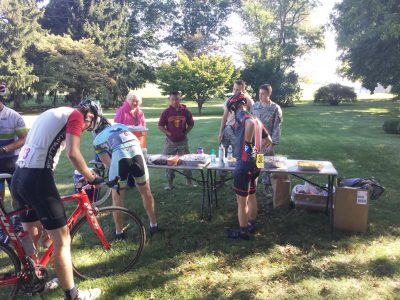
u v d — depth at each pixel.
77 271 3.38
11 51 26.59
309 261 3.66
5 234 3.15
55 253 2.74
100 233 3.44
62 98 37.88
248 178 4.03
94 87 30.83
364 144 10.41
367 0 19.00
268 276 3.40
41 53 29.41
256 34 39.53
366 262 3.61
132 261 3.59
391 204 5.26
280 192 5.03
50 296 3.08
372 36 20.88
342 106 30.97
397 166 7.68
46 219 2.68
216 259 3.74
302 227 4.47
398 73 23.86
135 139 4.09
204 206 5.24
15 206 3.16
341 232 4.32
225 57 26.73
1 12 26.27
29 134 2.73
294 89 32.66
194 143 10.68
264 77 29.97
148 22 44.78
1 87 3.84
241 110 4.05
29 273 2.89
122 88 34.81
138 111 5.92
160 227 4.49
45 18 32.88
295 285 3.23
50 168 2.69
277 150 9.45
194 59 25.77
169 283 3.30
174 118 5.89
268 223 4.60
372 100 37.56
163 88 26.12
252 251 3.90
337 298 3.02
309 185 5.13
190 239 4.19
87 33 32.56
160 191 5.96
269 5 39.94
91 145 10.66
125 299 3.07
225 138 5.82
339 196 4.30
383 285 3.20
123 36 35.62
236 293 3.13
